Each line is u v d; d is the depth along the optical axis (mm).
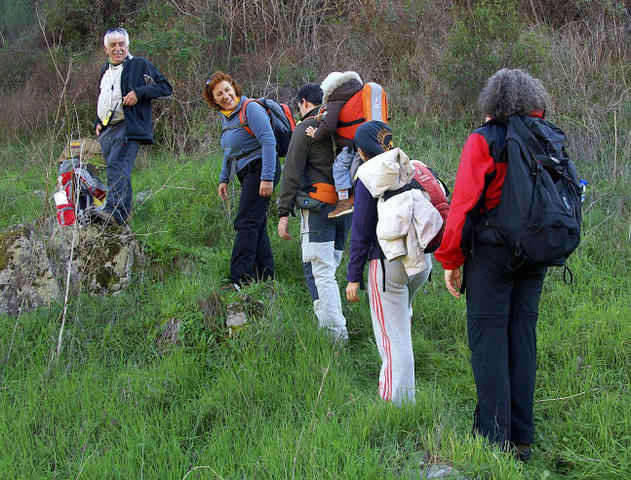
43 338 3996
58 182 4742
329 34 9805
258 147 4535
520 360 2758
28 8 14273
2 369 3656
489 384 2688
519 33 7801
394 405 3006
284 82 8859
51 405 3271
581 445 2924
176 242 5340
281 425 2953
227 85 4457
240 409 3186
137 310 4320
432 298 4602
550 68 7590
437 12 9172
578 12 9305
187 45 9039
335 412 3102
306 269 4156
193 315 3939
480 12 7805
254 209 4590
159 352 3836
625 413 3031
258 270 4844
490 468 2480
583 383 3387
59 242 4684
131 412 3178
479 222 2625
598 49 8031
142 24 11086
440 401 3170
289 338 3852
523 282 2721
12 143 9430
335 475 2434
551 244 2406
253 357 3572
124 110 4992
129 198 5059
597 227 5297
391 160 2879
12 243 4402
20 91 11336
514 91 2570
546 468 2809
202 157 7422
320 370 3475
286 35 10055
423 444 2717
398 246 2879
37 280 4438
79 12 12680
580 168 6316
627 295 4375
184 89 8562
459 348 3918
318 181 3898
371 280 3115
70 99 9469
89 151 5051
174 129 8297
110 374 3617
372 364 3855
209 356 3740
